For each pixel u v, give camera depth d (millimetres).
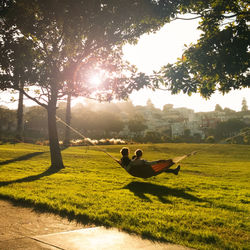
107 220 5359
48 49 13375
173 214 5961
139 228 4938
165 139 53938
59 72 13398
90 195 7770
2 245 3930
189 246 4195
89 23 8773
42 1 7844
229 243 4406
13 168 14664
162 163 9422
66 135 33781
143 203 7062
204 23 6297
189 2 6637
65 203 6664
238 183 11461
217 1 6172
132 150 29625
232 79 6285
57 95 14852
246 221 5727
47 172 13305
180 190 9312
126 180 11172
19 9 8789
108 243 4195
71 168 14852
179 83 5922
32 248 3852
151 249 3994
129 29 12031
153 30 12047
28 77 12656
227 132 99500
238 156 25281
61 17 8203
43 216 5730
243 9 6078
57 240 4258
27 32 9852
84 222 5352
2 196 7555
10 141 31047
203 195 8500
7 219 5418
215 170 15984
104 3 8234
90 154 23156
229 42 5504
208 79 6254
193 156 24859
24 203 6840
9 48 10531
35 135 45156
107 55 14695
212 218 5777
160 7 7211
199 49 5609
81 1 7859
